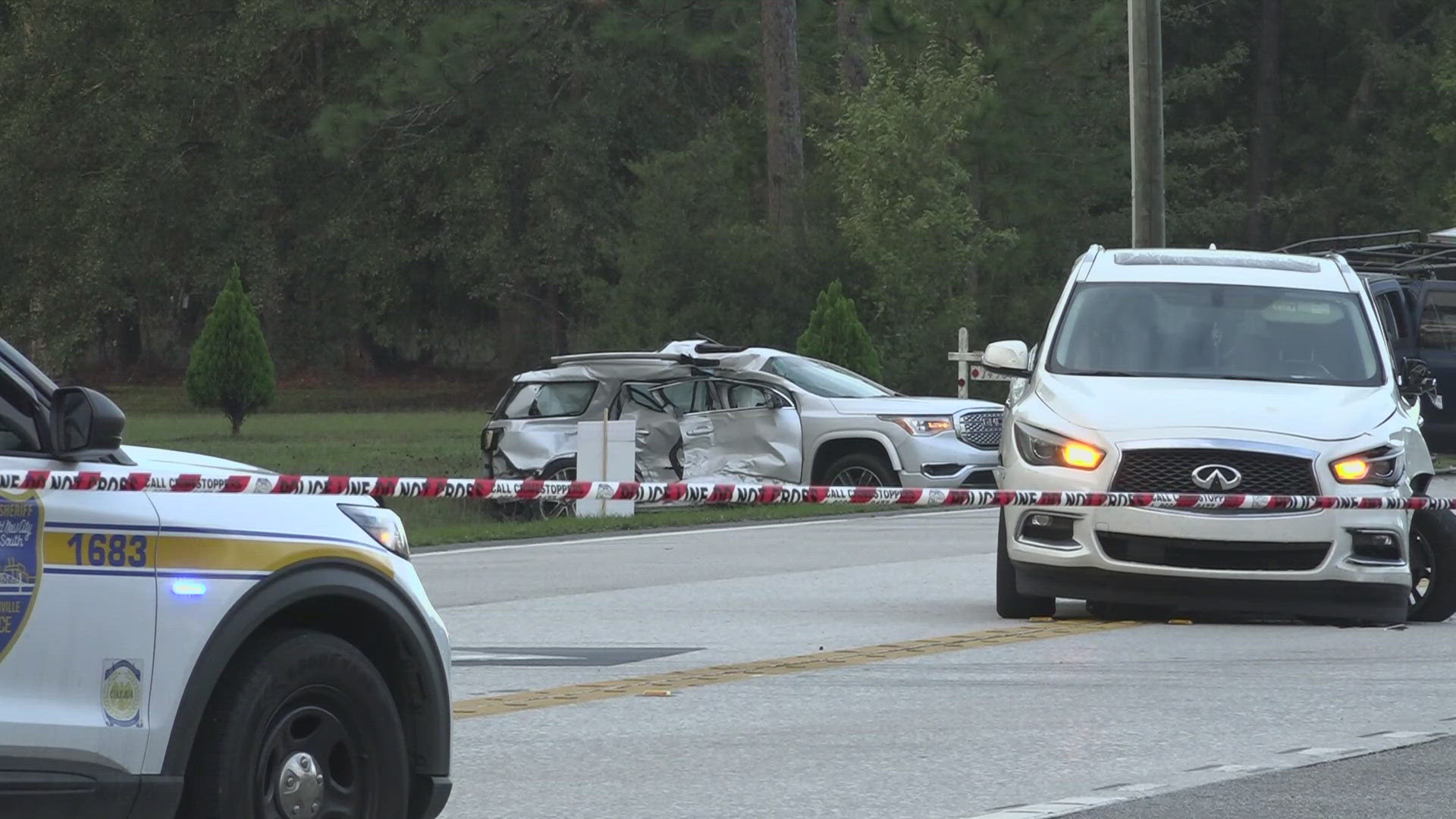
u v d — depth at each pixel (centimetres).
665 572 6259
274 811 2222
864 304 14775
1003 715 3575
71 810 2075
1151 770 3062
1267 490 4591
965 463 8612
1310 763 3112
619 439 8481
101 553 2108
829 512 8644
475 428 16200
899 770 3077
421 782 2420
